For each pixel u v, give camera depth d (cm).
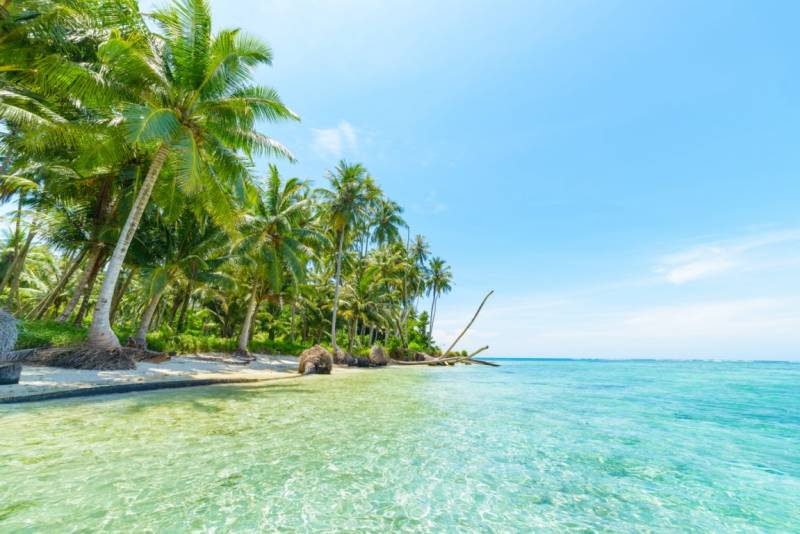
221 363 2034
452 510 424
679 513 444
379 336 5816
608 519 422
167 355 1712
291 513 392
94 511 369
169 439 615
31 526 334
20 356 1188
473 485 503
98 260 1911
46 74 1218
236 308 3991
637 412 1195
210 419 778
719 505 470
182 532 340
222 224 1742
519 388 1883
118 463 498
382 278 4381
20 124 1275
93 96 1303
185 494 420
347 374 2248
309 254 2795
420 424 859
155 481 450
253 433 687
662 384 2442
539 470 578
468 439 744
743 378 3256
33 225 1748
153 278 1889
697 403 1454
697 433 883
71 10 1271
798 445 777
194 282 2322
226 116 1473
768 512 451
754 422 1044
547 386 2081
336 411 956
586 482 535
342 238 3416
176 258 2056
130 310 4344
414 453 627
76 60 1477
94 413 767
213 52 1430
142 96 1391
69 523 343
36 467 469
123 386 1023
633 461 643
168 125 1273
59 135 1279
